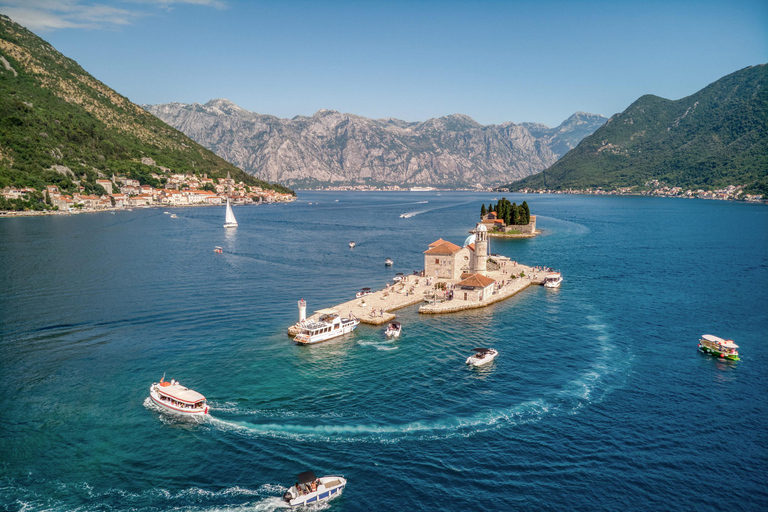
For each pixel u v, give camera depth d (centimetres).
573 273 14162
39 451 4819
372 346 7888
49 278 12212
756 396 6088
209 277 12875
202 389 6188
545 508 4075
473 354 7281
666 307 10288
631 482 4406
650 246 19662
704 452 4878
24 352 7312
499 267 14600
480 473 4531
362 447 4947
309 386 6297
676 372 6825
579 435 5172
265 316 9438
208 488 4334
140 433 5172
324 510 4081
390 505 4122
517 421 5447
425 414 5594
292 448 4928
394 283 12656
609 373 6775
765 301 10744
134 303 10100
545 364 7100
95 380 6400
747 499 4197
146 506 4103
